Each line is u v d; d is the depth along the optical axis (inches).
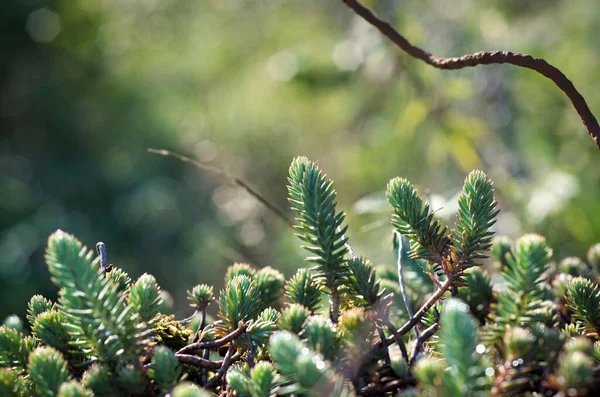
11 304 452.4
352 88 272.7
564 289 58.2
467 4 248.2
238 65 379.6
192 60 407.8
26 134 549.3
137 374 42.7
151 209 433.1
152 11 429.1
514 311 44.0
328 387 39.0
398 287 60.6
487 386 40.0
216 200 345.4
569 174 181.0
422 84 188.2
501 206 170.7
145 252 426.9
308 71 299.1
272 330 48.0
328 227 49.6
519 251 44.1
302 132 320.8
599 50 237.1
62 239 42.3
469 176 49.7
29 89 548.4
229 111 358.0
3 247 469.7
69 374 47.0
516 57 54.2
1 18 552.1
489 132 192.9
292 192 50.3
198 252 377.4
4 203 501.7
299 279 54.1
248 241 270.5
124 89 495.8
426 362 37.9
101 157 499.2
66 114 531.8
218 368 48.5
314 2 349.7
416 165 224.7
